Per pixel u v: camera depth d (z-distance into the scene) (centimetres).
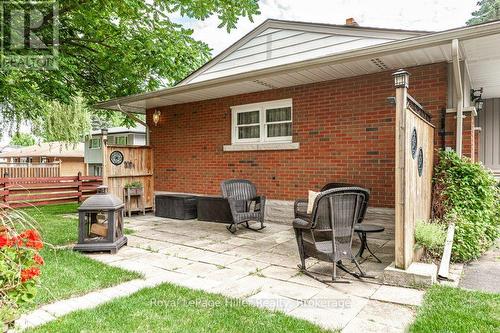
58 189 1139
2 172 1669
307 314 283
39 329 249
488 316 272
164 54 809
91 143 2267
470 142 521
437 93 534
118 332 246
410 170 376
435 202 495
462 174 484
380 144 584
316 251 375
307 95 666
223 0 559
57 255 445
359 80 605
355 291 335
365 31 711
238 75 624
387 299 312
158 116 888
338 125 629
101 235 489
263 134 740
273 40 836
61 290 325
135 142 1914
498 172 800
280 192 706
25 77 710
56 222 718
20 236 231
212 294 321
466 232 442
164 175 912
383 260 446
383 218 578
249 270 404
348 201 372
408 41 448
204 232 629
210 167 820
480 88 741
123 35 817
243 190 689
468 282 367
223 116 794
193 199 787
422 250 419
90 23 750
